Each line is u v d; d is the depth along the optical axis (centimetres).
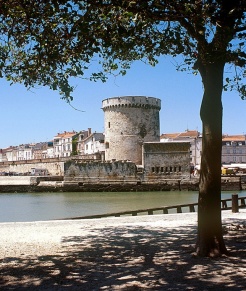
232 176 6969
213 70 953
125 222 1723
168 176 7138
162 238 1310
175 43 946
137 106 7912
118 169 7188
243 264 896
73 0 862
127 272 872
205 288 734
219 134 955
